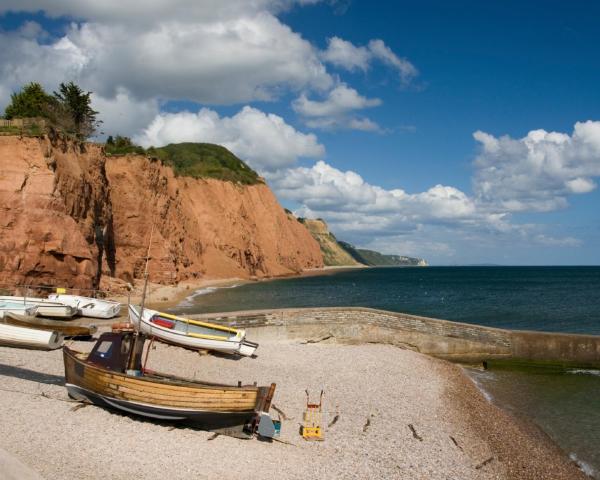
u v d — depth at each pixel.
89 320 30.31
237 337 25.23
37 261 43.09
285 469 13.34
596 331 43.69
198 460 13.13
